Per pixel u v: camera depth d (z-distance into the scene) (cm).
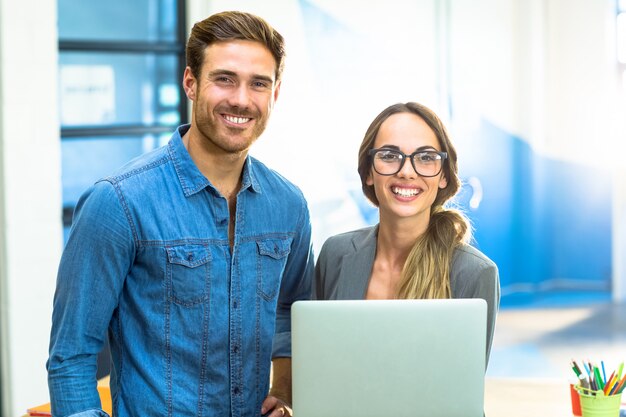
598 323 671
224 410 201
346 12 657
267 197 207
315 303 186
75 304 188
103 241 187
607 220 798
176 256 192
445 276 212
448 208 224
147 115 555
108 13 528
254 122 191
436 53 715
